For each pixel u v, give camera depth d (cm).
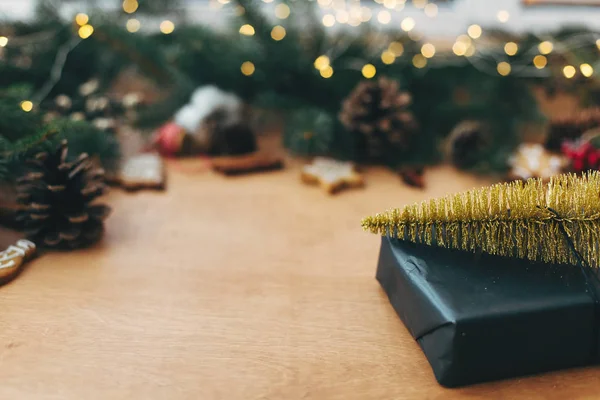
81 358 41
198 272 48
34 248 48
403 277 42
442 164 62
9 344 42
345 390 40
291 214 54
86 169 49
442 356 39
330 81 64
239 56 63
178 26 64
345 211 55
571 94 66
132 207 54
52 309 44
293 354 42
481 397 40
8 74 61
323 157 62
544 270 42
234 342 43
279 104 65
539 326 39
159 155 62
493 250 42
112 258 49
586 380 41
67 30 62
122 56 64
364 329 44
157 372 41
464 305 39
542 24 70
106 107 60
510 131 63
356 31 65
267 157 62
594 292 40
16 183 50
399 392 40
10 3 67
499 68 64
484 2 70
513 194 42
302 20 64
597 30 65
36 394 39
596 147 58
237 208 55
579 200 42
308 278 48
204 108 61
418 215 43
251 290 47
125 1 63
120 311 45
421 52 65
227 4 63
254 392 40
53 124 52
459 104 65
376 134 60
